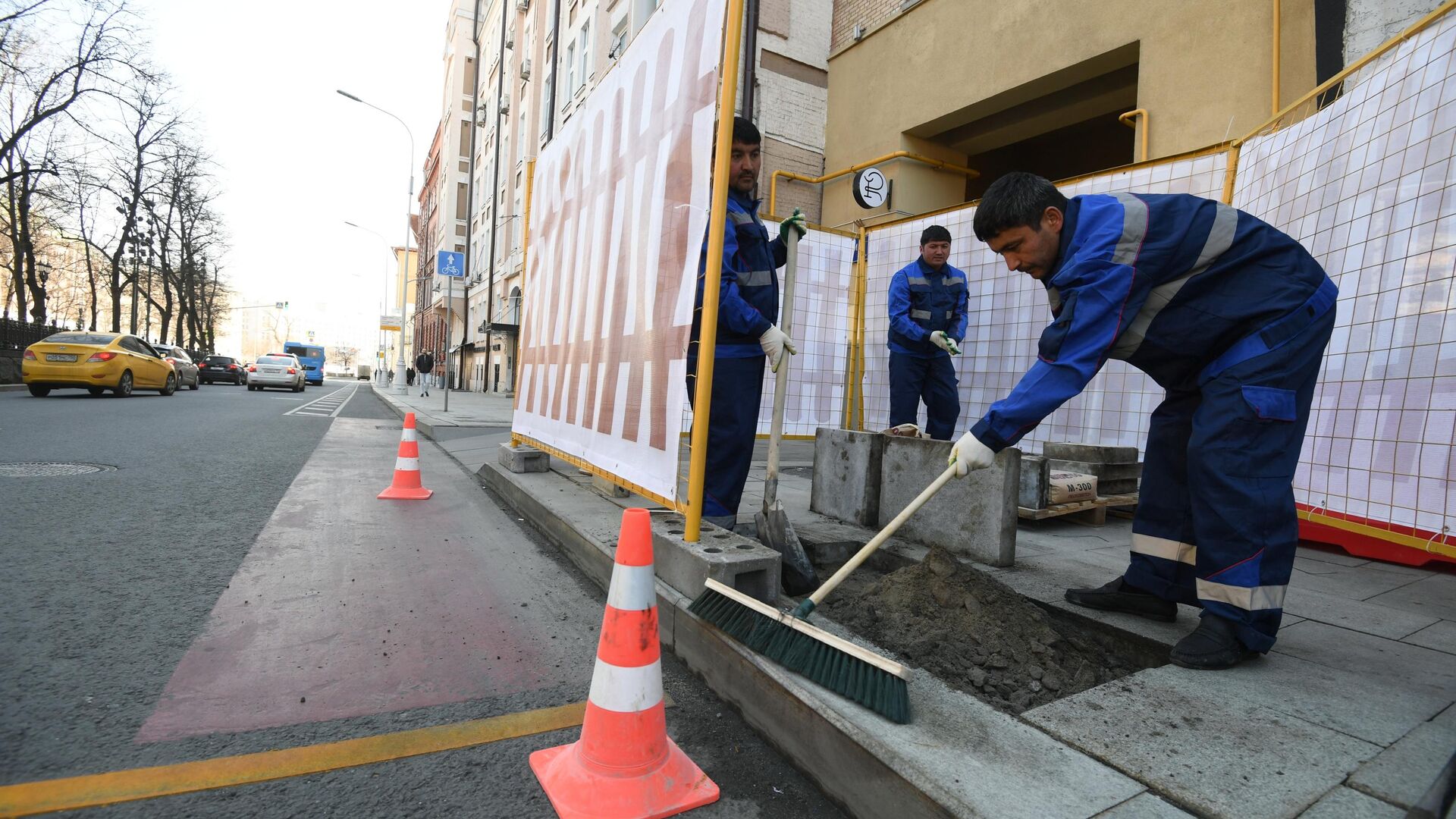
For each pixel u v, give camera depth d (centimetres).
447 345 1516
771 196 959
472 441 927
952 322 516
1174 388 238
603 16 1655
